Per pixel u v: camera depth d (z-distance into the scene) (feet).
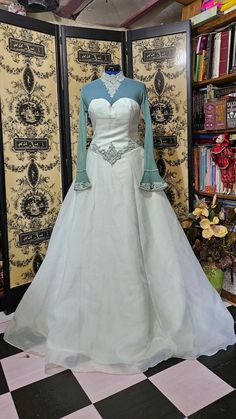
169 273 5.98
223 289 7.96
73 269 5.81
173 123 7.98
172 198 8.20
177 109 7.90
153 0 8.66
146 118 6.44
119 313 5.59
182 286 5.94
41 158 7.67
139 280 5.67
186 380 5.15
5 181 7.20
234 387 4.99
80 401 4.78
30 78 7.32
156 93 8.02
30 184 7.58
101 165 6.02
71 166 7.89
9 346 6.18
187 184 8.05
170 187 8.18
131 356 5.43
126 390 4.97
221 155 7.70
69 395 4.91
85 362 5.49
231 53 7.43
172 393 4.89
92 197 5.98
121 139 6.11
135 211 5.95
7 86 7.02
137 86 6.40
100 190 5.95
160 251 6.07
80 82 7.78
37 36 7.32
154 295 5.96
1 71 6.91
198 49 8.03
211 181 8.21
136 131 6.44
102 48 7.87
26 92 7.29
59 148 7.90
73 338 5.60
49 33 7.48
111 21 9.89
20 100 7.23
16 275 7.61
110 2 8.94
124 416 4.50
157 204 6.26
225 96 7.48
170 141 8.06
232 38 7.37
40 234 7.89
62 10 8.89
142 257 5.91
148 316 5.71
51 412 4.61
